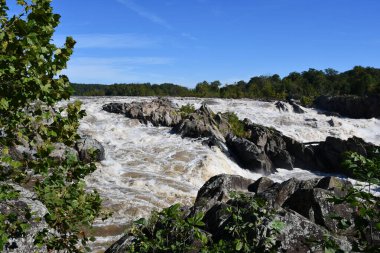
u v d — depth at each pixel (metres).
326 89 74.00
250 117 36.22
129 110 29.02
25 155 4.14
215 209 7.79
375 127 37.78
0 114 3.93
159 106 30.03
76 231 4.09
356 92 68.06
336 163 27.00
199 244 5.96
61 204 3.78
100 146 20.25
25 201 5.50
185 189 17.84
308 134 32.94
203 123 27.17
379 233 5.09
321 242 3.47
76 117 4.21
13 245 4.86
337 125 35.97
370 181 3.23
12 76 3.60
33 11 3.57
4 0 3.63
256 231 5.30
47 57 3.77
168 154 22.97
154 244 3.94
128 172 19.33
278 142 27.89
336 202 3.23
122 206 14.11
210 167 21.42
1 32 3.41
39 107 4.10
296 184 9.51
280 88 68.56
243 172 24.22
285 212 6.30
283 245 5.73
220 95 57.75
